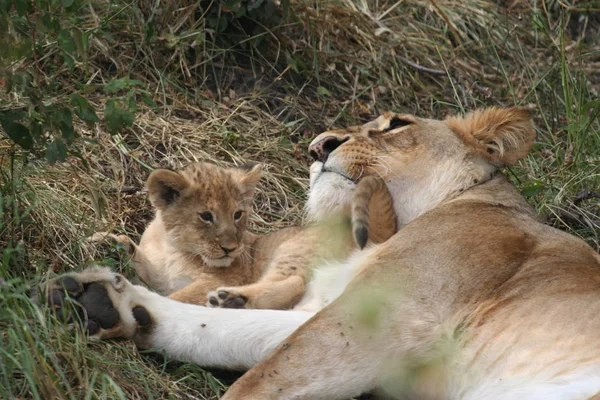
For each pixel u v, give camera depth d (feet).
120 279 25.84
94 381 22.25
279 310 26.86
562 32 43.83
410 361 24.27
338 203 28.89
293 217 36.42
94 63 39.40
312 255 30.42
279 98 42.04
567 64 45.88
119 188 34.14
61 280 24.88
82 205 31.96
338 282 27.27
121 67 39.37
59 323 23.57
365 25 47.11
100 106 37.40
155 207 31.07
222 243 30.55
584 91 45.52
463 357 24.08
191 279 30.78
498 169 30.22
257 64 43.16
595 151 41.06
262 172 36.91
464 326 24.49
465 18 51.37
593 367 22.13
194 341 26.05
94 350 24.58
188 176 31.19
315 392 23.49
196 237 30.50
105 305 25.16
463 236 26.12
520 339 23.52
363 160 28.76
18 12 25.36
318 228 30.55
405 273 25.23
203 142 38.22
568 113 41.73
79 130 35.60
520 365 23.20
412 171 29.17
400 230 26.91
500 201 28.63
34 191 29.25
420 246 25.91
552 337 23.18
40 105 26.22
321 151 29.30
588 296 23.81
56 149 25.94
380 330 24.02
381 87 44.65
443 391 24.27
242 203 31.68
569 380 22.21
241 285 31.24
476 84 46.88
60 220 29.76
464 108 45.42
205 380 25.67
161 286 31.24
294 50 43.62
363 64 45.55
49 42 32.81
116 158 35.60
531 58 50.06
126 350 25.16
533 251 26.02
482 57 49.65
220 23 42.27
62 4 26.45
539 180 37.83
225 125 39.63
